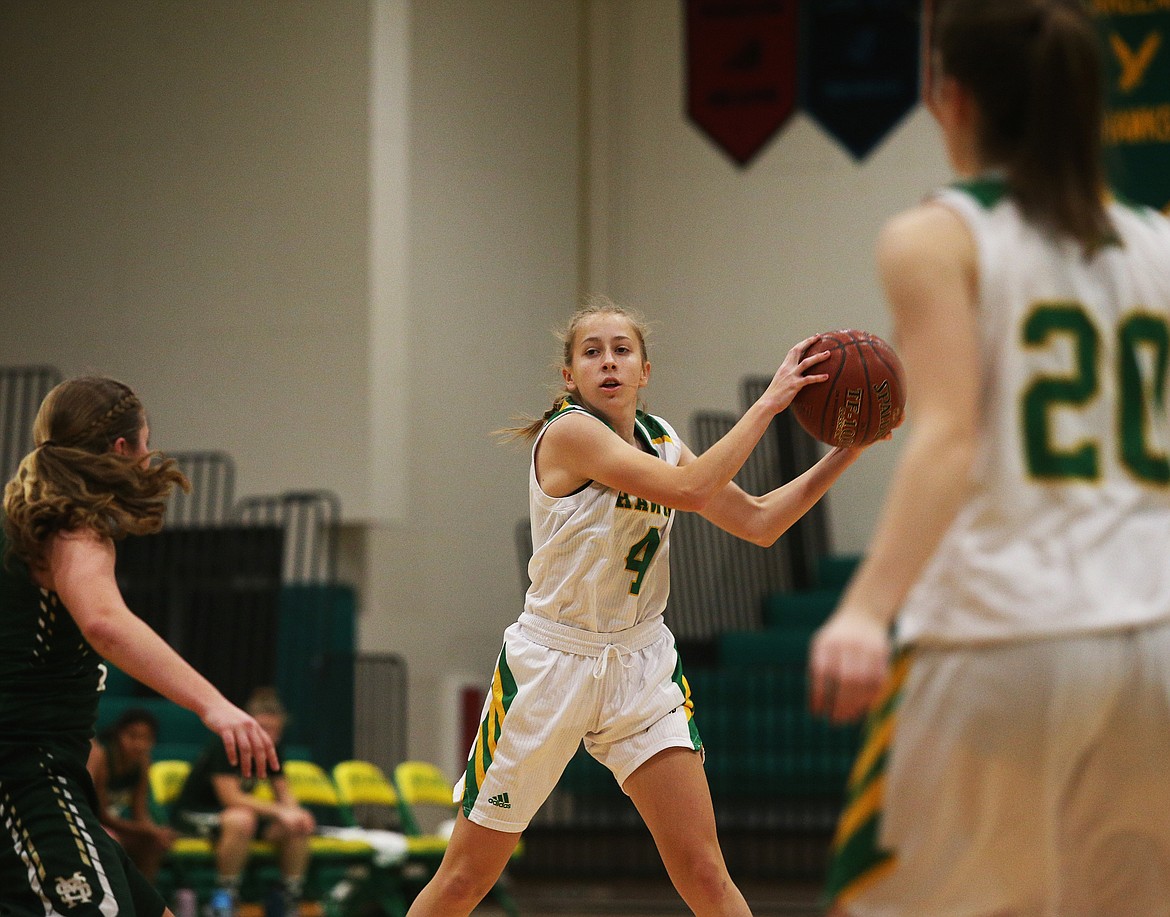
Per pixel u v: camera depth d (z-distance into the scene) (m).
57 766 9.14
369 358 31.44
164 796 23.00
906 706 5.84
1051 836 5.62
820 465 10.30
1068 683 5.57
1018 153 6.02
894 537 5.49
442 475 33.47
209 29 33.44
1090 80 5.98
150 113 33.81
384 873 23.78
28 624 9.14
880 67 37.16
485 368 34.94
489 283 35.22
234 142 33.00
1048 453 5.80
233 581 30.42
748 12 38.25
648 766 10.23
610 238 38.84
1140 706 5.61
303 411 31.89
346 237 31.86
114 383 9.77
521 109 36.69
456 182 34.34
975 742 5.66
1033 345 5.86
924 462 5.54
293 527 31.83
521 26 36.81
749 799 29.61
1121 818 5.65
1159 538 5.80
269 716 22.58
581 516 10.20
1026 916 5.70
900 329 5.86
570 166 38.47
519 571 35.66
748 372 37.66
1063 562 5.70
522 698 10.32
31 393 34.03
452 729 32.97
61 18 34.66
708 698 30.42
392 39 32.53
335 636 30.42
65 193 34.28
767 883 28.36
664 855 10.27
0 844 8.88
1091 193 5.98
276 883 24.00
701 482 9.44
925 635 5.81
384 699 31.28
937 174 36.53
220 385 32.66
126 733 20.59
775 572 35.53
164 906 9.38
